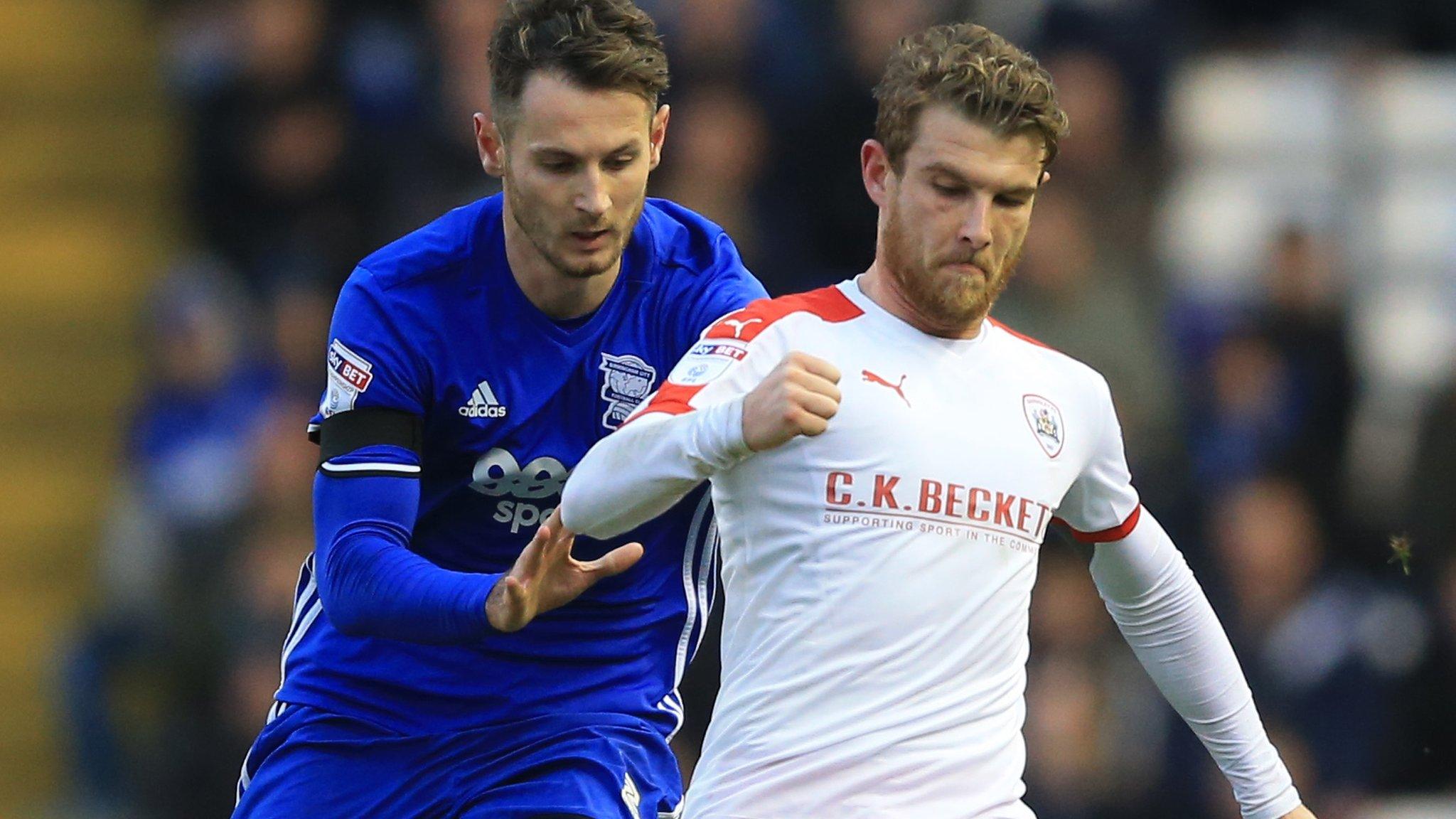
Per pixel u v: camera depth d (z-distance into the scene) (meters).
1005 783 14.85
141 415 36.31
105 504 41.72
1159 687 16.69
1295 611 32.62
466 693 16.56
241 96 36.16
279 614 32.72
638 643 16.80
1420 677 32.31
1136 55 36.38
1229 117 41.88
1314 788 31.86
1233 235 40.34
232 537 33.62
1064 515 16.06
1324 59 42.56
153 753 33.91
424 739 16.58
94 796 35.44
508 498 16.30
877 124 15.26
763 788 14.61
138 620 34.25
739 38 35.09
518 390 16.06
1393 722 32.12
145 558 34.41
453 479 16.28
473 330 16.00
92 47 45.56
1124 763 31.06
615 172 15.20
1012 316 33.09
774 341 15.00
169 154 44.69
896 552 14.65
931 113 14.55
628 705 16.66
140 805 34.19
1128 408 33.16
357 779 16.69
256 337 35.50
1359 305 38.97
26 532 41.59
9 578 41.28
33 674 40.44
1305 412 34.81
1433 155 41.62
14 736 40.00
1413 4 42.97
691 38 35.00
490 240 16.12
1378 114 41.97
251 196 36.22
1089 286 33.75
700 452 13.88
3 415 42.53
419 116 35.75
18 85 45.22
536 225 15.30
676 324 16.44
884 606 14.60
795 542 14.73
